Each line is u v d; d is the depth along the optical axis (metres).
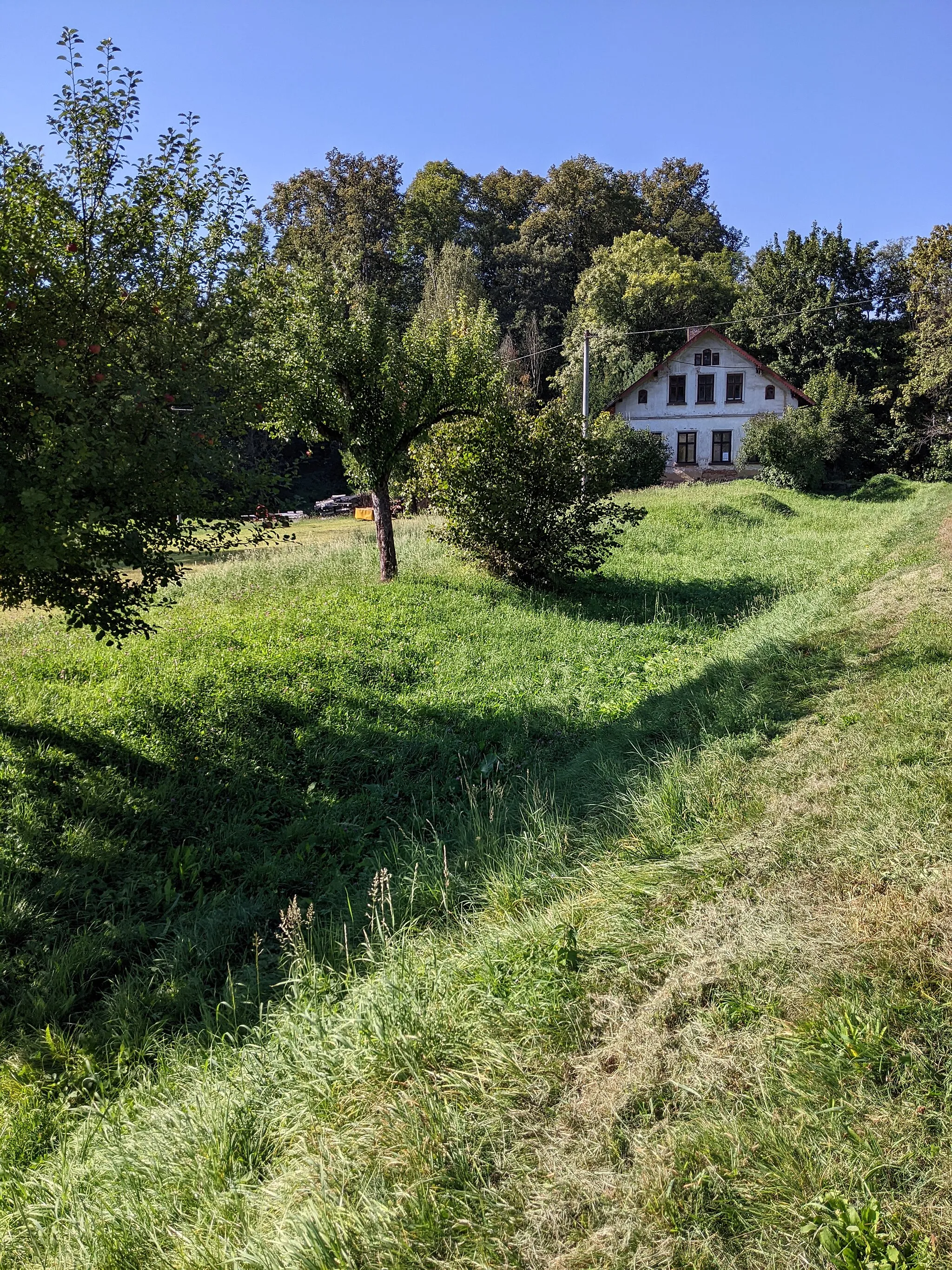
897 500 32.25
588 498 14.75
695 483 35.81
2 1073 3.93
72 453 5.14
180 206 6.63
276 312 8.26
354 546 18.77
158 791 6.37
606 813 5.42
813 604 11.20
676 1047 3.03
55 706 7.25
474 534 14.76
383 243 52.38
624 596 15.09
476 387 14.14
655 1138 2.66
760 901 3.88
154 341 6.19
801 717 6.31
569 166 60.59
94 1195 3.05
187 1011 4.36
